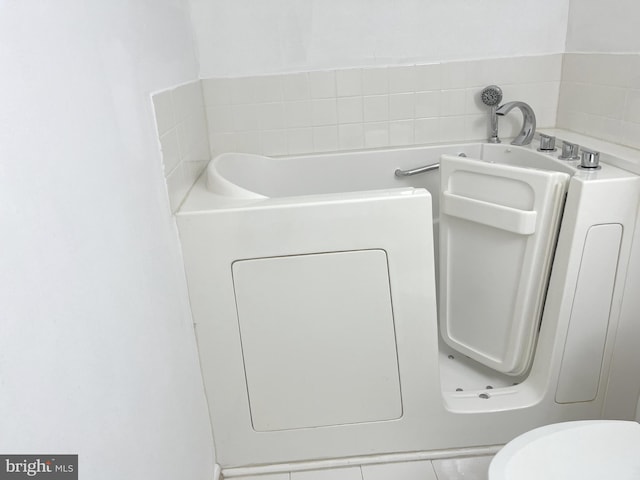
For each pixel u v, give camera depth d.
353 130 1.89
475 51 1.82
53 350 0.57
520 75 1.85
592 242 1.22
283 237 1.18
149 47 1.11
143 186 0.96
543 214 1.25
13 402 0.49
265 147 1.89
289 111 1.85
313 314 1.24
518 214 1.27
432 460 1.37
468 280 1.50
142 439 0.82
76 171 0.67
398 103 1.87
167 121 1.18
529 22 1.79
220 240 1.17
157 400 0.92
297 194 1.90
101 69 0.79
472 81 1.85
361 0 1.74
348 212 1.16
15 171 0.52
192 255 1.18
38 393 0.53
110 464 0.69
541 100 1.88
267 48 1.78
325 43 1.78
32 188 0.55
